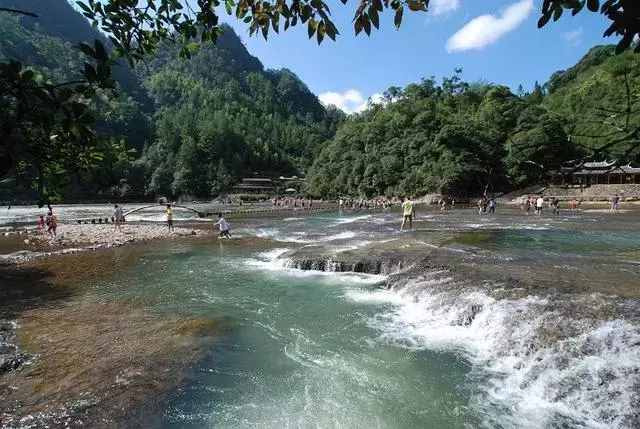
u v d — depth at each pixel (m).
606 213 37.56
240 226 33.97
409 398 7.24
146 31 3.73
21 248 22.44
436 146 72.94
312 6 3.50
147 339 9.60
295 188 116.25
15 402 6.95
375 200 78.94
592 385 7.11
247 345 9.35
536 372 7.87
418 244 18.91
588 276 11.88
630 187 52.03
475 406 7.00
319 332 10.09
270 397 7.28
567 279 11.52
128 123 124.69
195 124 132.38
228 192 112.25
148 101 157.12
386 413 6.82
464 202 65.81
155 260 19.12
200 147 120.62
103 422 6.48
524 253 16.23
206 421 6.59
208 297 13.04
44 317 11.16
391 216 42.00
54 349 9.02
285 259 17.44
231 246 23.02
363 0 3.32
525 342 8.62
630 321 8.33
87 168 3.40
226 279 15.36
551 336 8.45
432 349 9.12
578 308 9.26
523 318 9.30
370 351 9.04
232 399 7.21
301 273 16.19
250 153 133.00
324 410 6.91
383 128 94.00
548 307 9.52
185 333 9.97
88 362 8.41
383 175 83.25
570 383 7.31
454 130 70.19
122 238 25.73
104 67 2.52
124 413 6.72
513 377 7.92
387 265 15.43
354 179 91.00
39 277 15.81
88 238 25.88
